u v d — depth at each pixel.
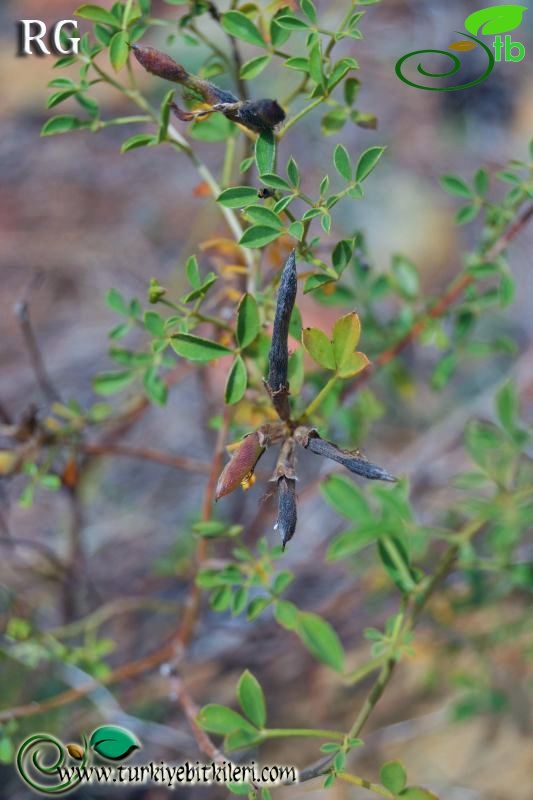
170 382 0.57
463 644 0.57
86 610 0.64
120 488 0.75
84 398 0.81
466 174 0.94
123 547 0.72
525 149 0.94
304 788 0.59
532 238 0.87
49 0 1.04
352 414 0.52
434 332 0.51
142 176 0.98
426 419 0.76
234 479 0.41
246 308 0.42
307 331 0.41
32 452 0.51
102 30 0.44
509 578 0.54
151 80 0.97
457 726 0.62
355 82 0.45
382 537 0.47
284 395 0.41
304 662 0.65
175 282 0.81
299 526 0.71
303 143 0.94
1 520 0.62
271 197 0.42
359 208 0.91
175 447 0.77
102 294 0.88
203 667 0.64
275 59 0.89
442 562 0.49
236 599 0.46
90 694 0.58
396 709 0.63
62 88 0.45
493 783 0.59
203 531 0.47
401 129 0.97
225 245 0.47
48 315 0.88
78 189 0.97
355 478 0.67
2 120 1.04
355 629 0.66
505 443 0.51
